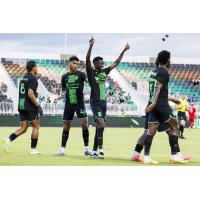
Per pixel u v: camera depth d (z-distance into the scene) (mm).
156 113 8609
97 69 9734
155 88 8469
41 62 38312
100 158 9594
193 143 16000
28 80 10117
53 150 11961
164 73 8438
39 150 11836
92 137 18562
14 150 11562
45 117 30109
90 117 30094
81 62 38312
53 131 22750
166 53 8586
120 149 12570
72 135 19375
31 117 10305
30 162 8773
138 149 9086
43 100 36562
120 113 35656
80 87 10156
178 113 19719
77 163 8672
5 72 37562
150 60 39562
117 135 19922
